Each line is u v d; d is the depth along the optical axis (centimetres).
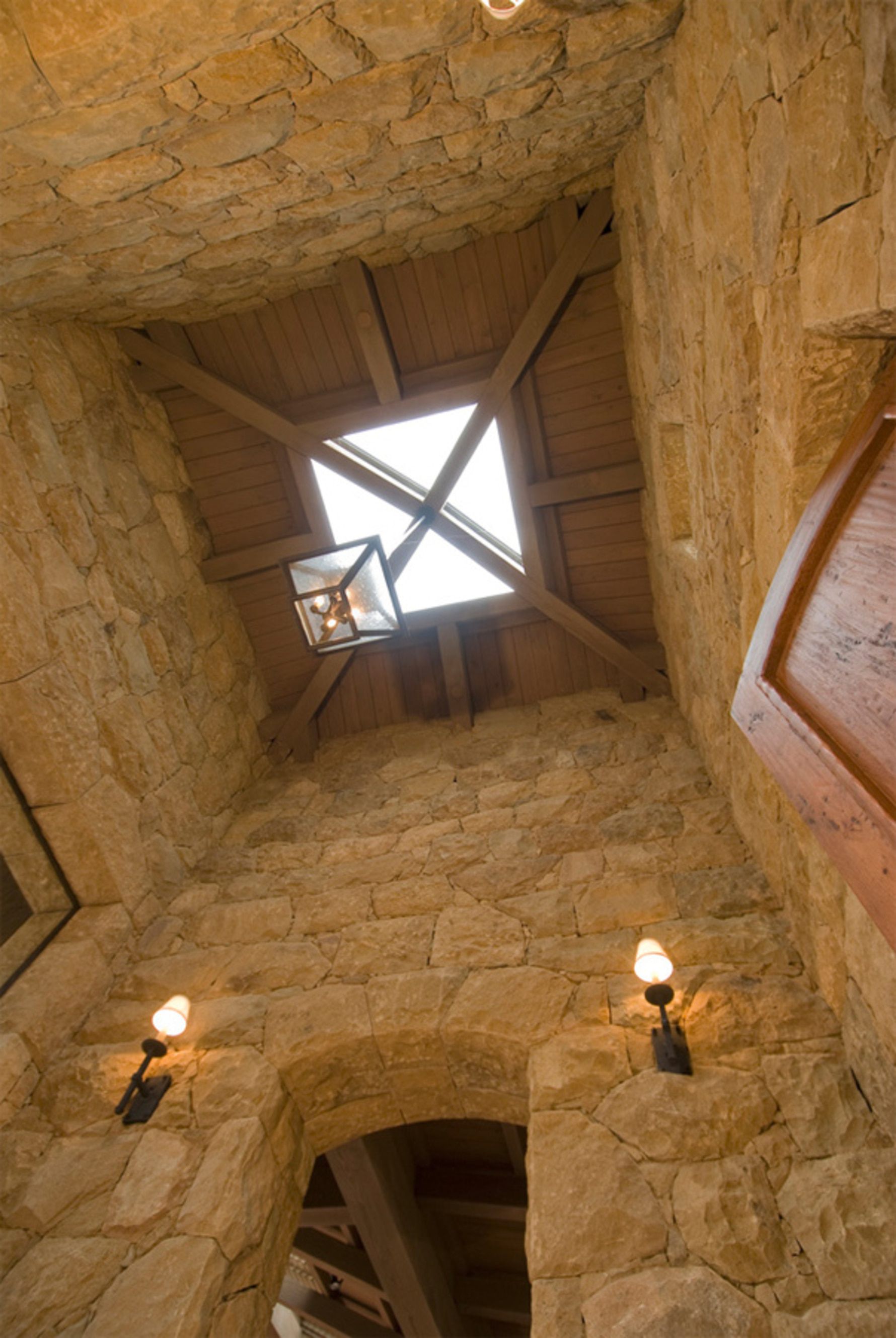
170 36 201
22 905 375
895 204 127
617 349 457
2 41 194
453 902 368
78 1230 251
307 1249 631
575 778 450
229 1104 287
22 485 369
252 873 432
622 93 293
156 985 357
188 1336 218
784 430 195
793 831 271
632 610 533
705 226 243
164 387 481
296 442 484
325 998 324
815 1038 256
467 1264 680
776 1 156
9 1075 300
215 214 323
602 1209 222
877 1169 217
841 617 141
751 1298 196
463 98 269
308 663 581
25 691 352
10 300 365
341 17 207
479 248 435
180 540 505
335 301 455
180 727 466
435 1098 323
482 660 570
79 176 265
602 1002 290
